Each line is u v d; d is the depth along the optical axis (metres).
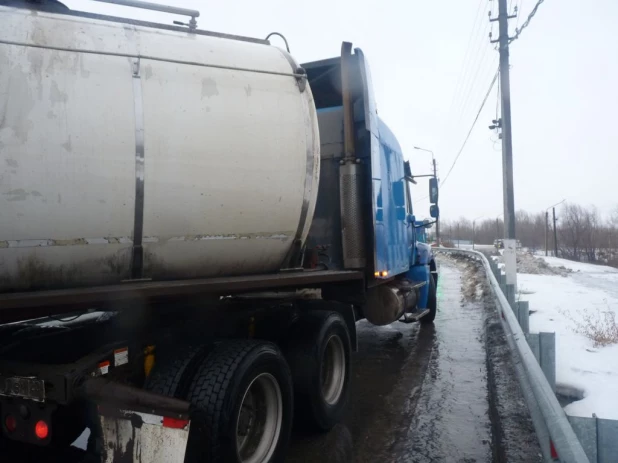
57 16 2.80
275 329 4.23
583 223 72.62
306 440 4.21
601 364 6.31
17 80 2.50
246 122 3.36
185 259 3.21
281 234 3.75
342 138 5.30
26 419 2.79
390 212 6.26
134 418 2.68
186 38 3.33
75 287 2.80
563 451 2.40
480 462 3.79
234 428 3.02
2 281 2.56
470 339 8.16
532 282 17.20
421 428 4.46
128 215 2.83
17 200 2.49
